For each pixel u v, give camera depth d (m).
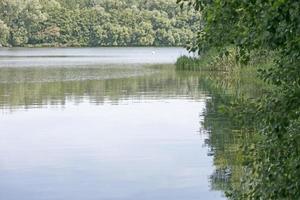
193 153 15.97
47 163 15.08
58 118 23.50
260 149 6.79
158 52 100.19
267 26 5.68
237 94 29.16
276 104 6.30
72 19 116.75
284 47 5.99
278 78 6.48
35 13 114.25
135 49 111.25
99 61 72.44
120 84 39.59
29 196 12.12
